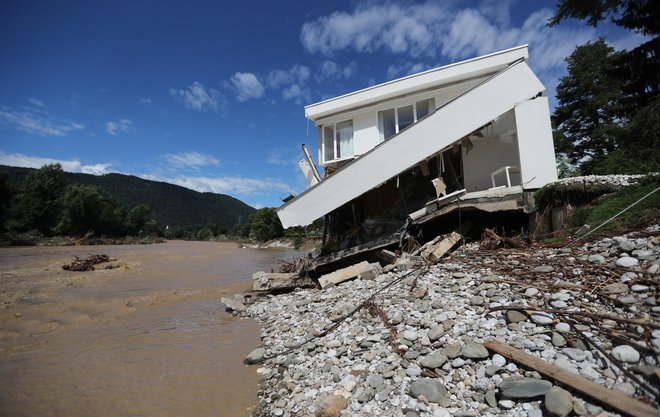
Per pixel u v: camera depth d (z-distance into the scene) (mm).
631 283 4090
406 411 3273
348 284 8602
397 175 10391
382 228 12008
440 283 6070
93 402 4574
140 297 11469
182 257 26891
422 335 4520
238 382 5004
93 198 53281
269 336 6801
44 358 6219
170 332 7727
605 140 20516
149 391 4840
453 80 11992
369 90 13141
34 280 14750
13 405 4527
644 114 10391
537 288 4688
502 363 3439
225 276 16969
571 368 3115
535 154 8734
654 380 2703
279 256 29125
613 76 16438
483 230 9773
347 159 13695
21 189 49188
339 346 5121
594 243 5648
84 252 29594
